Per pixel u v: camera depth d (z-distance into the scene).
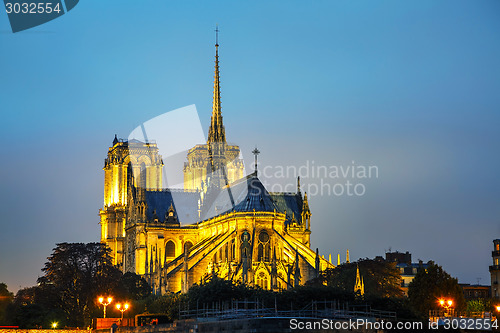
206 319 160.75
